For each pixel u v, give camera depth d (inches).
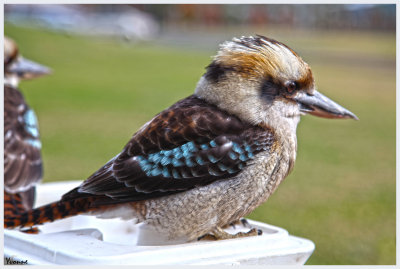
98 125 111.0
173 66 212.7
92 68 198.5
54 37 249.1
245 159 40.5
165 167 40.2
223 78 41.4
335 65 204.7
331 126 126.2
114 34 282.4
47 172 77.6
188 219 40.5
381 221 63.9
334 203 70.5
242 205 40.9
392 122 128.6
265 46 41.9
